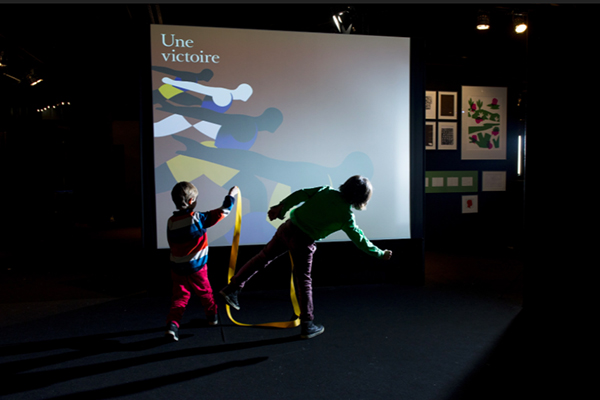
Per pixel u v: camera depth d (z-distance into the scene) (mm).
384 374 2217
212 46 3623
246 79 3688
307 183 3830
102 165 9547
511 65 6094
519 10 4750
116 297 3662
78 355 2445
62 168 8875
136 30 3504
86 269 4828
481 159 6262
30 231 7914
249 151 3721
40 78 8430
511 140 6332
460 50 5848
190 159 3629
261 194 3754
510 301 3506
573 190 2889
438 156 6141
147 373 2219
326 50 3807
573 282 2904
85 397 1967
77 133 9258
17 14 5301
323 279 3955
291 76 3760
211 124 3646
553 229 3041
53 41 6422
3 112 9141
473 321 3025
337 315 3154
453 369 2277
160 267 3654
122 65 7715
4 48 6797
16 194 7844
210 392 2027
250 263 2934
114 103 9883
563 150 2955
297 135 3795
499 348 2549
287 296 3682
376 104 3924
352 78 3867
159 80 3551
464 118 6168
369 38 3877
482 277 4352
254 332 2826
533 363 2338
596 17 2703
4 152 7781
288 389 2059
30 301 3553
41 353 2469
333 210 2625
